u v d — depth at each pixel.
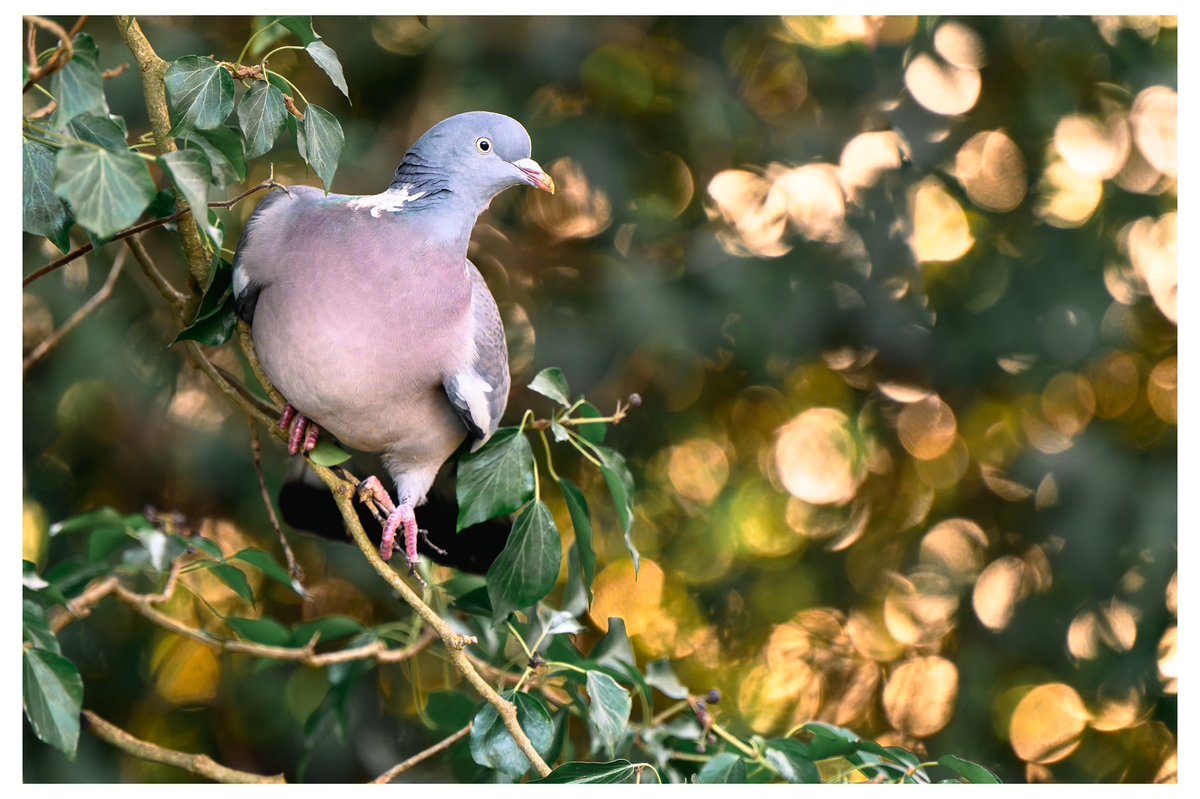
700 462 10.49
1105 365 9.80
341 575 9.02
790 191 9.56
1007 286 9.34
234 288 5.31
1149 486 8.96
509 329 9.41
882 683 10.30
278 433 5.53
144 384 8.76
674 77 9.37
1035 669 9.84
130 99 8.05
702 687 10.07
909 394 10.04
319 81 8.97
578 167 9.20
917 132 8.76
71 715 4.06
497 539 6.33
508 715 4.82
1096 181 9.33
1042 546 9.62
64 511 8.98
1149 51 8.81
